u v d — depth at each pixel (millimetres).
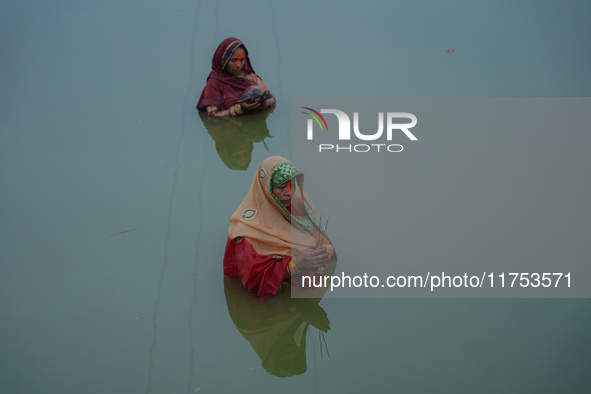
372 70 7234
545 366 3477
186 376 3449
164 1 9312
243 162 5590
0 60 7512
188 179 5352
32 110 6465
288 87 6867
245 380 3430
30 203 5012
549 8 9062
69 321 3842
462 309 3922
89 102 6641
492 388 3334
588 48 7754
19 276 4223
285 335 3748
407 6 9188
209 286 4141
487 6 9141
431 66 7324
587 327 3756
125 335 3740
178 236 4621
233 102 6375
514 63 7367
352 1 9359
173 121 6293
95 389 3354
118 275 4238
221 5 9180
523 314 3869
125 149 5797
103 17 8805
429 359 3545
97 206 4980
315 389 3354
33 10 9000
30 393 3314
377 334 3736
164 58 7625
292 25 8492
